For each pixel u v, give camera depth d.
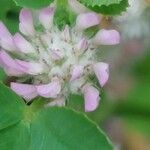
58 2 0.06
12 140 0.05
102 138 0.05
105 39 0.06
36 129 0.05
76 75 0.06
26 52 0.06
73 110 0.05
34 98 0.06
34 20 0.06
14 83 0.06
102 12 0.06
